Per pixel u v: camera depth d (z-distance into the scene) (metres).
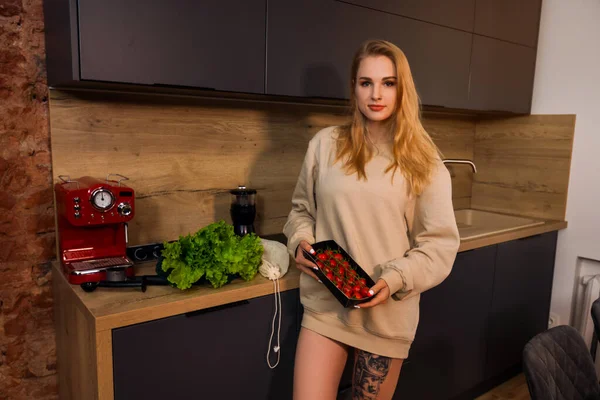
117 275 1.50
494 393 2.54
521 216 2.86
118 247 1.62
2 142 1.58
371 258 1.42
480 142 3.04
